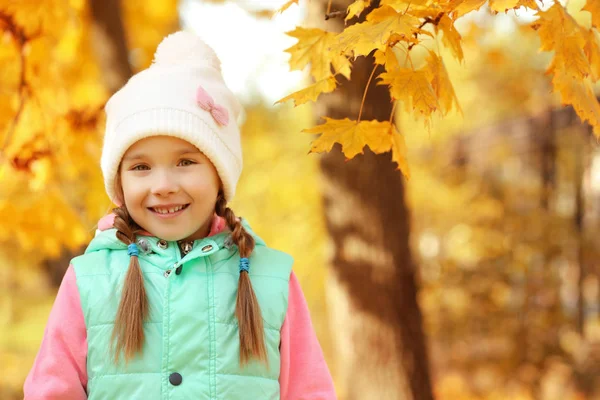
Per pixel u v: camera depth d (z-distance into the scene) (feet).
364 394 13.35
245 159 27.17
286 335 6.40
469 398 26.86
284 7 6.53
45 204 11.91
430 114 6.07
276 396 6.10
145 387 5.69
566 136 28.91
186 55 6.75
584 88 6.34
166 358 5.75
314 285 26.63
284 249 26.02
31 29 10.36
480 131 31.07
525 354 26.94
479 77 28.48
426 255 29.37
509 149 30.42
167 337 5.79
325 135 6.63
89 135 11.44
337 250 13.39
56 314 6.04
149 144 6.01
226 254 6.32
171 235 6.07
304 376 6.47
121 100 6.25
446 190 29.40
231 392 5.80
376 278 13.15
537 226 28.37
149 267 6.07
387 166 13.07
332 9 11.32
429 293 27.84
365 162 12.98
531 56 27.58
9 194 12.59
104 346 5.81
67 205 12.11
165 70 6.40
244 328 5.90
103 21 15.19
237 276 6.24
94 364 5.84
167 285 5.95
